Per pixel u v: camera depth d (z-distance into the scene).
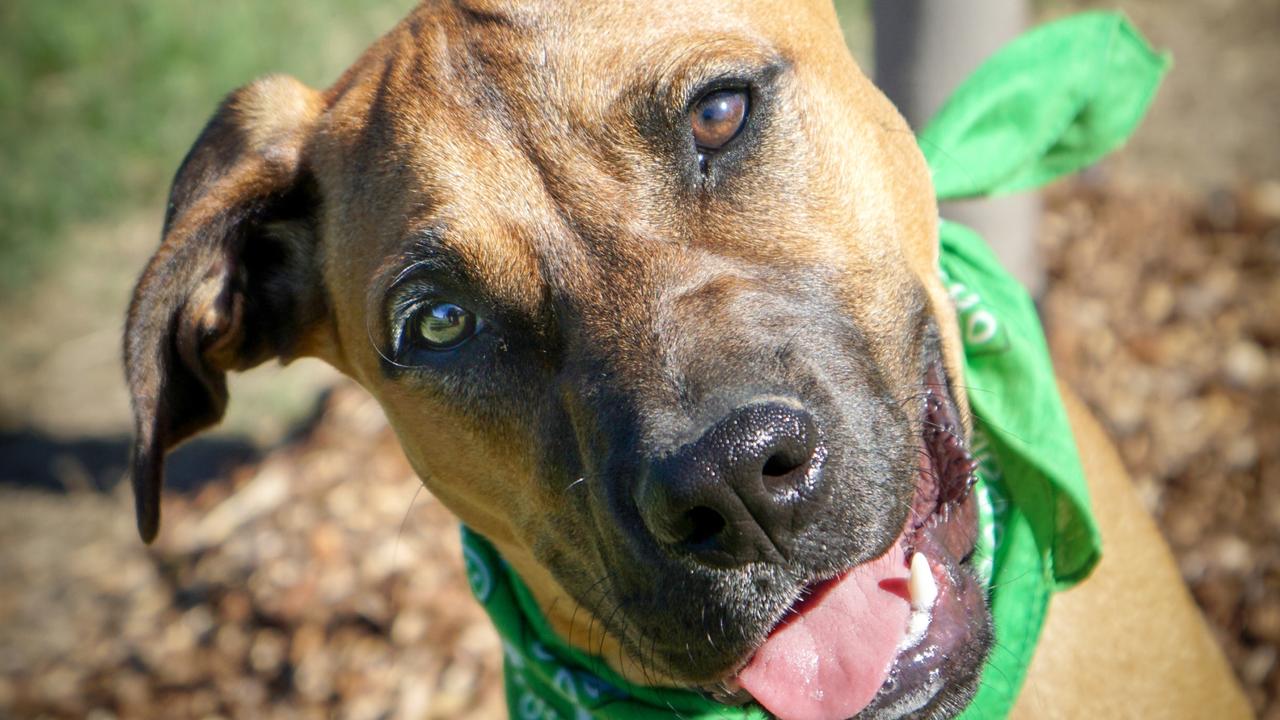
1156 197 1.06
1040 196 0.93
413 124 0.54
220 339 0.60
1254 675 0.78
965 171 0.66
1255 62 1.33
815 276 0.52
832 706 0.51
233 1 1.74
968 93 0.67
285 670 0.85
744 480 0.47
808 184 0.53
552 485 0.53
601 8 0.53
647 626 0.51
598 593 0.53
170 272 0.58
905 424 0.51
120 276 1.37
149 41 1.67
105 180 1.49
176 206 0.60
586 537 0.53
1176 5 1.45
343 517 0.91
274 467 0.98
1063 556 0.58
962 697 0.52
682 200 0.52
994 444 0.59
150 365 0.58
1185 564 0.81
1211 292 0.96
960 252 0.62
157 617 0.92
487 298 0.53
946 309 0.58
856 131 0.55
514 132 0.53
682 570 0.49
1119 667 0.60
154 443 0.58
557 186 0.52
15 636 0.97
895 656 0.51
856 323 0.52
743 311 0.50
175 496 1.04
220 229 0.59
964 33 0.76
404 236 0.53
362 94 0.57
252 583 0.89
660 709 0.58
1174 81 1.33
